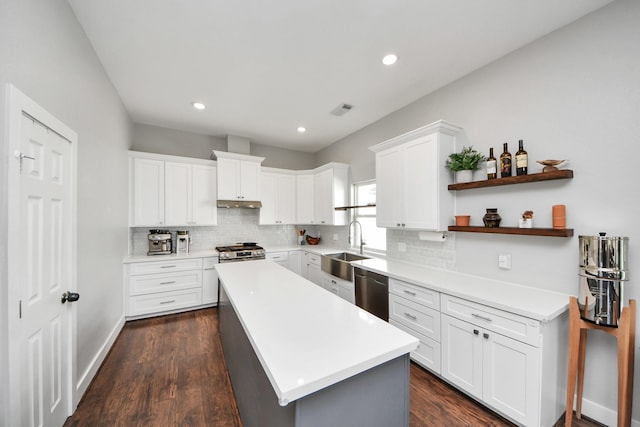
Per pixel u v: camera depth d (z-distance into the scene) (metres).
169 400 1.87
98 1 1.65
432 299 2.13
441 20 1.82
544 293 1.87
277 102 3.12
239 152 4.40
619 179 1.61
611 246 1.47
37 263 1.34
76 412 1.74
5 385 1.11
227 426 1.64
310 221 4.75
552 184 1.90
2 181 1.10
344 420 0.98
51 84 1.48
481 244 2.35
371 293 2.80
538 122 1.98
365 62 2.32
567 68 1.83
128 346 2.66
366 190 4.02
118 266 2.95
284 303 1.61
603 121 1.67
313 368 0.92
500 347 1.66
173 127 3.98
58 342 1.56
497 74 2.24
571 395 1.57
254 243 4.71
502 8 1.70
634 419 1.54
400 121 3.28
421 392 1.96
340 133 4.27
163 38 2.01
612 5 1.63
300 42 2.06
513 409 1.59
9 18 1.13
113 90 2.70
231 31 1.93
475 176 2.39
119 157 2.97
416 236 3.00
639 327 1.53
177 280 3.58
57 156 1.54
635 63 1.55
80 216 1.88
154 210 3.64
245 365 1.55
